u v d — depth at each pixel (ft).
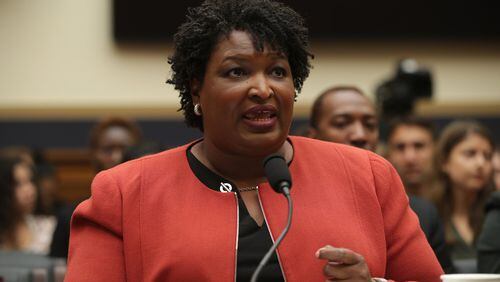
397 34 37.96
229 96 10.34
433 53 38.29
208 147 10.98
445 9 38.01
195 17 10.94
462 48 38.32
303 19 11.00
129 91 37.88
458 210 21.04
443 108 35.04
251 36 10.39
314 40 37.86
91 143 24.98
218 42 10.53
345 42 37.91
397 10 37.99
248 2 10.68
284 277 10.27
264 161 10.09
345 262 9.78
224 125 10.45
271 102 10.36
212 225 10.48
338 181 11.00
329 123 17.84
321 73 37.96
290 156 11.17
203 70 10.73
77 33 38.19
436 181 21.43
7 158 23.68
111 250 10.72
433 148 22.29
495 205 15.90
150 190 10.89
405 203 11.32
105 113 36.40
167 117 35.83
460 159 21.01
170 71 11.62
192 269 10.19
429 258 10.98
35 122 36.50
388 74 37.91
